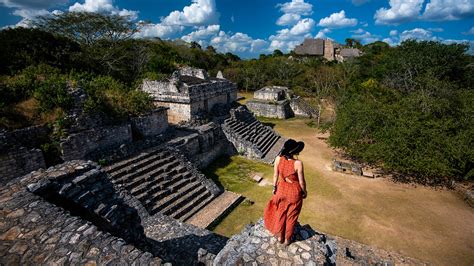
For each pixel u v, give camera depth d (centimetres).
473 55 3109
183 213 1137
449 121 1501
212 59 5525
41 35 2050
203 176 1366
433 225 1126
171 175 1294
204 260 591
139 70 3130
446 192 1404
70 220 448
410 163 1438
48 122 1101
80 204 536
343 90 2673
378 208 1244
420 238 1043
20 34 1933
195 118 1855
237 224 1113
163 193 1162
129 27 3128
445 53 2955
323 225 1110
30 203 473
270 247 446
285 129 2588
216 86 2116
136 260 389
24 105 1098
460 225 1129
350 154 1859
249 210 1217
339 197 1335
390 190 1417
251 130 2108
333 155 1922
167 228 924
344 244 955
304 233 483
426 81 1938
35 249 401
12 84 1117
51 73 1384
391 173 1619
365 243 1007
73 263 383
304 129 2597
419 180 1530
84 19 2842
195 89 1866
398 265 858
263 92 3228
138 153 1331
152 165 1275
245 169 1666
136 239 618
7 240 412
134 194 1091
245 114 2302
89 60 2505
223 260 438
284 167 451
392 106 1700
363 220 1150
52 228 431
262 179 1527
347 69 3750
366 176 1573
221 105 2206
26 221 441
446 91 1750
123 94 1467
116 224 558
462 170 1470
